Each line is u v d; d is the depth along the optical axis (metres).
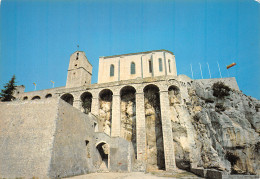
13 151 19.72
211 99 40.28
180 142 31.44
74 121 24.17
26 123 21.20
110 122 36.62
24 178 17.78
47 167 17.83
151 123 35.25
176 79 37.25
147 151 32.75
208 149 33.03
